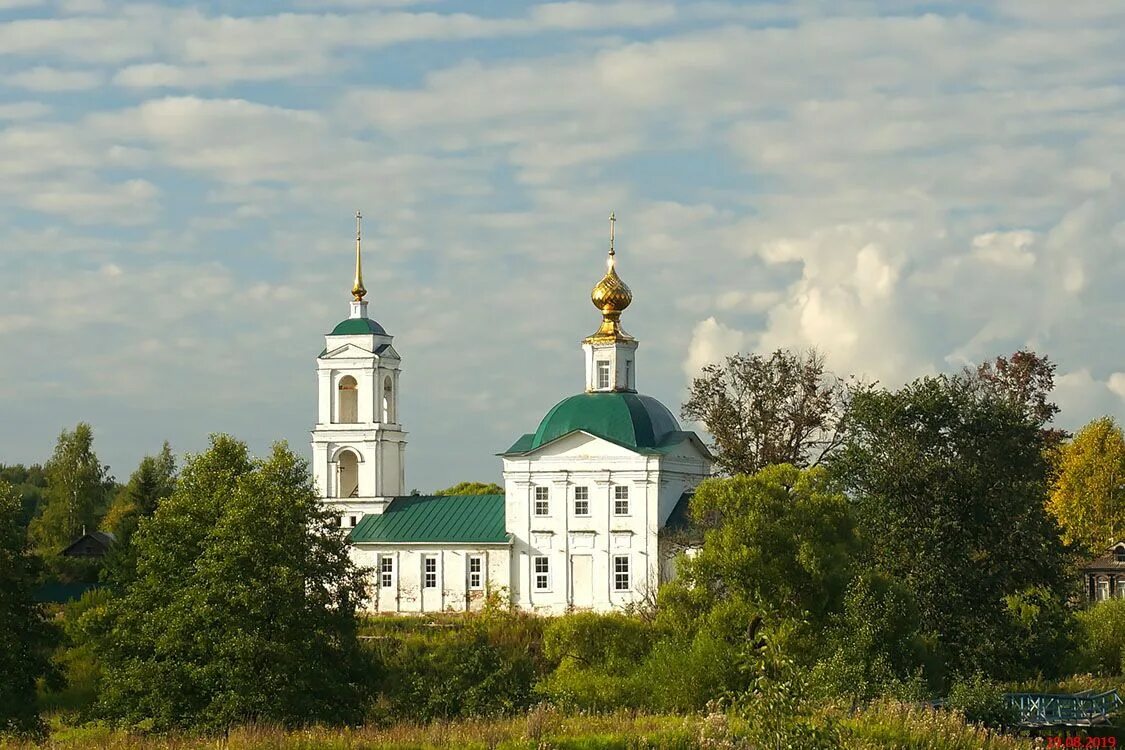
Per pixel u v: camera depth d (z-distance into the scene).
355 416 163.38
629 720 77.62
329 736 72.62
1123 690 101.75
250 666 85.56
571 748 69.38
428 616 146.75
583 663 98.69
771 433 147.75
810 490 107.06
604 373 156.25
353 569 99.44
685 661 90.44
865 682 88.25
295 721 83.75
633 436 149.88
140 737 76.81
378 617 145.50
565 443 150.38
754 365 149.12
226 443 97.25
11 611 90.31
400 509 158.50
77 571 174.00
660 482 148.62
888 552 111.25
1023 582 114.00
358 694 91.19
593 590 148.75
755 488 105.75
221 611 86.56
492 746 70.25
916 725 75.56
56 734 87.75
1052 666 112.25
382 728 79.19
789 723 53.59
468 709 92.94
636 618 104.19
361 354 160.12
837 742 53.97
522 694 96.31
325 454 160.50
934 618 108.94
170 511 93.44
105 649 90.12
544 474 151.12
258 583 86.94
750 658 54.94
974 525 113.75
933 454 115.50
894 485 114.00
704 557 103.50
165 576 91.38
